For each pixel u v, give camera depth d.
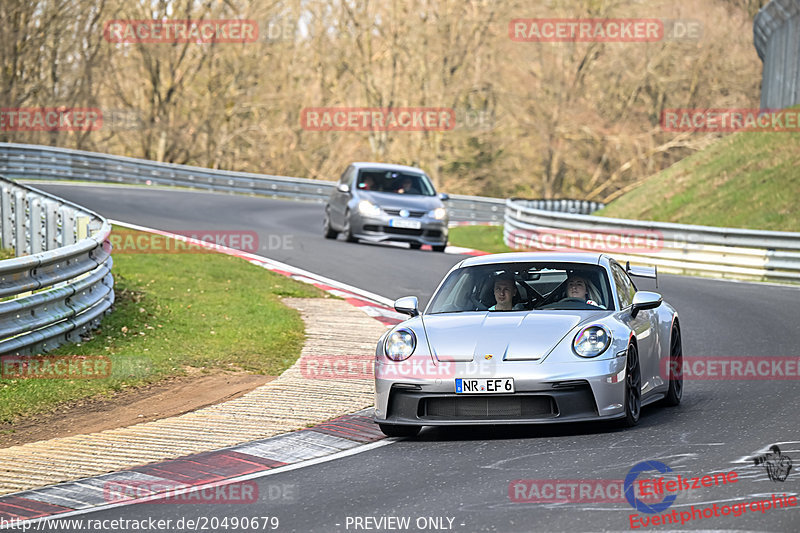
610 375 26.39
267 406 32.28
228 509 21.02
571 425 28.33
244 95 192.50
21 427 30.16
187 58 187.12
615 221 76.75
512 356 26.61
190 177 139.38
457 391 26.48
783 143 96.44
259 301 53.78
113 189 117.12
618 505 19.23
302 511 20.48
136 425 29.98
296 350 42.72
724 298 57.91
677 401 31.69
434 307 30.66
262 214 108.25
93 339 41.22
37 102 166.88
